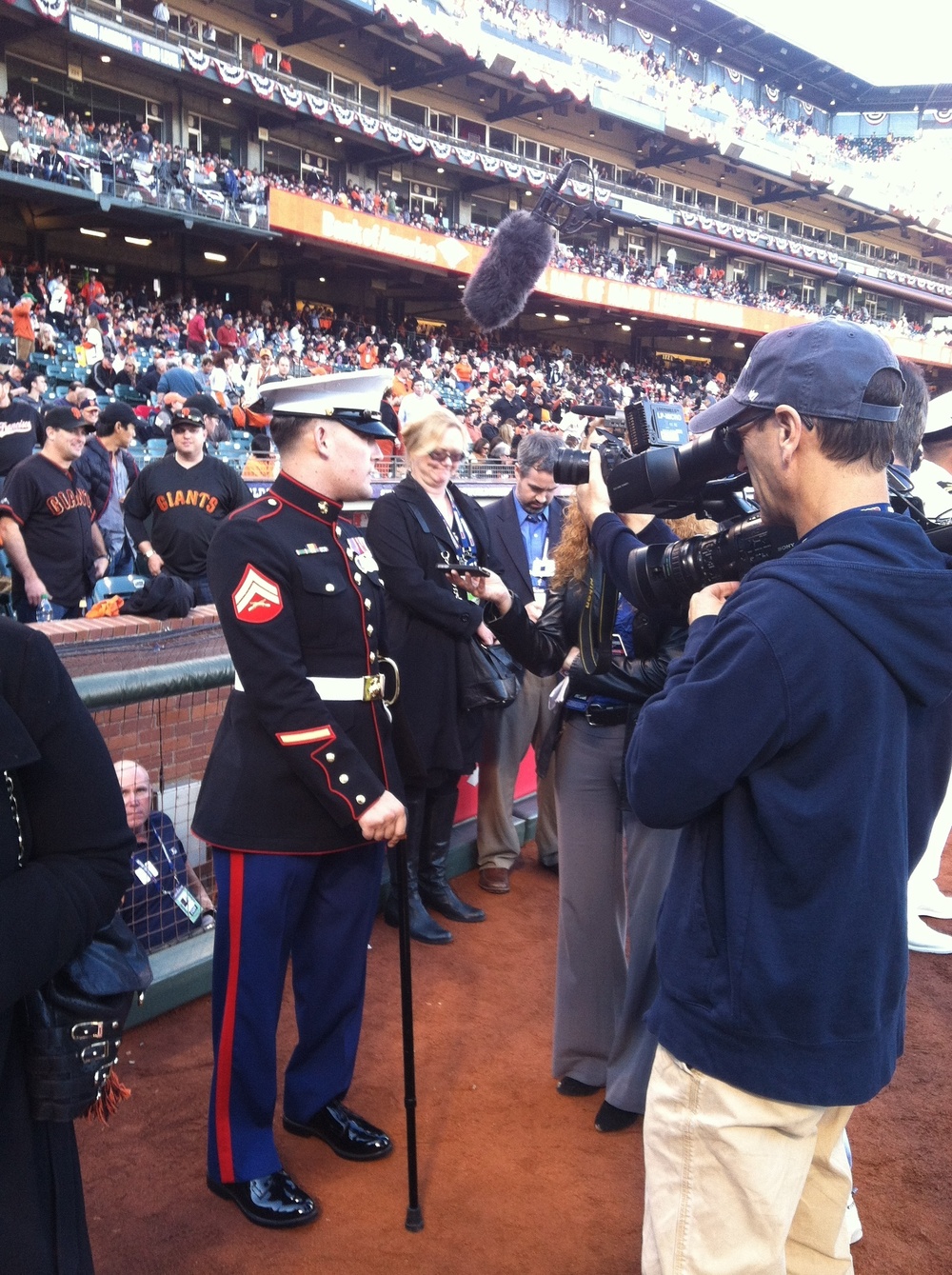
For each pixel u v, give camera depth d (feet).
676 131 111.04
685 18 122.62
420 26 82.53
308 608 6.82
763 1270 4.37
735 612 4.15
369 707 7.16
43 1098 3.90
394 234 80.69
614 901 8.21
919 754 4.49
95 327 53.42
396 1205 7.11
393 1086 8.48
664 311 102.47
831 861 4.05
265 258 83.15
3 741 3.64
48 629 9.78
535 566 12.53
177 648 9.22
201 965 9.61
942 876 13.85
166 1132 7.75
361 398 6.95
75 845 4.04
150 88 76.33
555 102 99.76
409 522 10.50
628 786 4.51
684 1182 4.44
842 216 152.56
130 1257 6.50
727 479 5.58
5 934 3.62
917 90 151.74
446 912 11.54
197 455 15.08
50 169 60.80
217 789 6.95
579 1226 6.92
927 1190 7.50
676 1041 4.44
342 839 6.99
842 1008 4.15
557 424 52.42
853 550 4.08
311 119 81.25
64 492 16.10
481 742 12.05
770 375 4.29
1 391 20.24
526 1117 8.14
